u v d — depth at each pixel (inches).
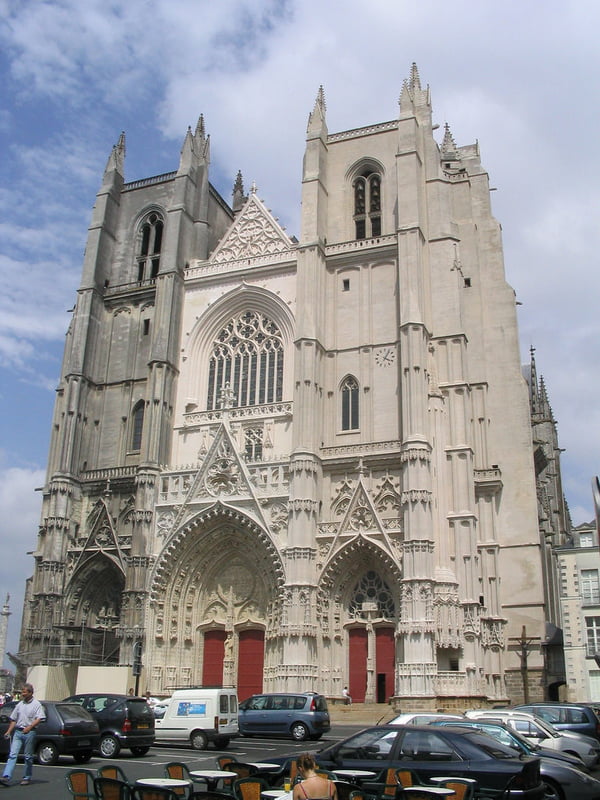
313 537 2251.5
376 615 2213.3
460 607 2134.6
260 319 2696.9
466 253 2741.1
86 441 2743.6
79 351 2783.0
